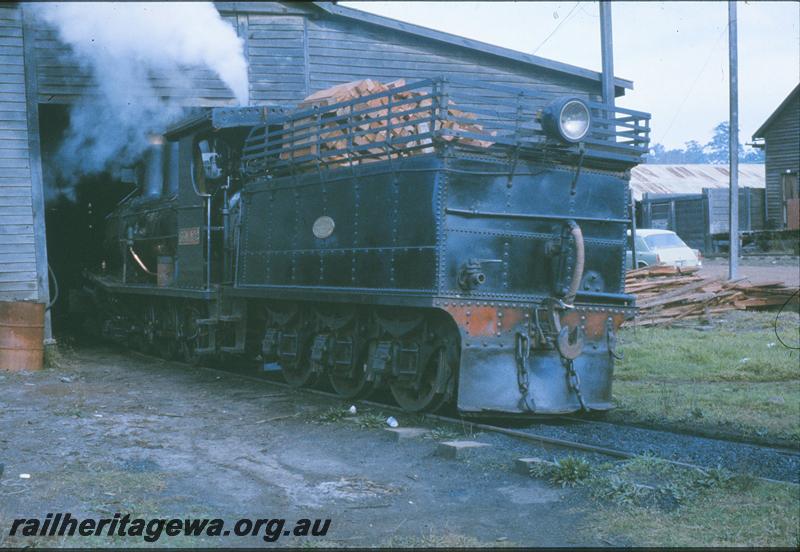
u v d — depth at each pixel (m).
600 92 18.23
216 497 5.95
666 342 13.71
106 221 17.70
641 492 5.64
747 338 14.16
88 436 7.80
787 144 36.19
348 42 16.33
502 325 8.16
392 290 8.34
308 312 10.36
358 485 6.25
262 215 10.84
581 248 8.33
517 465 6.47
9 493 5.88
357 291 8.80
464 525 5.30
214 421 8.59
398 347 8.78
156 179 15.89
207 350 12.07
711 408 8.90
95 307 18.05
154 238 14.05
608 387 8.77
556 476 6.13
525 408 8.07
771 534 4.79
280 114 11.32
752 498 5.42
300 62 15.98
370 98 8.65
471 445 7.02
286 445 7.55
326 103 9.55
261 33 15.75
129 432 8.02
